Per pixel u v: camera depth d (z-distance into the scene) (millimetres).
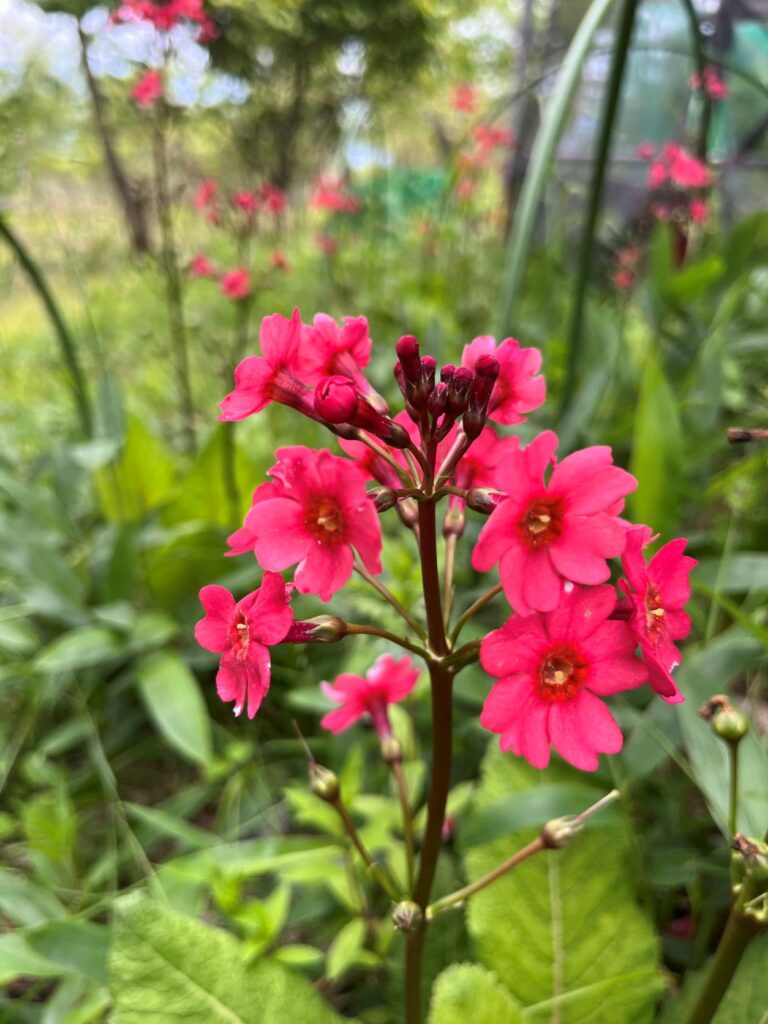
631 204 929
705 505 380
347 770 217
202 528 327
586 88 1021
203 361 597
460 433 129
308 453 123
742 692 313
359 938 193
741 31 812
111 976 156
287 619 114
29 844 263
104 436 370
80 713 315
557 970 174
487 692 245
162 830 270
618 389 424
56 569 337
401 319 582
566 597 112
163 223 424
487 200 1029
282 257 500
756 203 847
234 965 161
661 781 247
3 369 609
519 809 180
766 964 169
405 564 278
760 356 491
